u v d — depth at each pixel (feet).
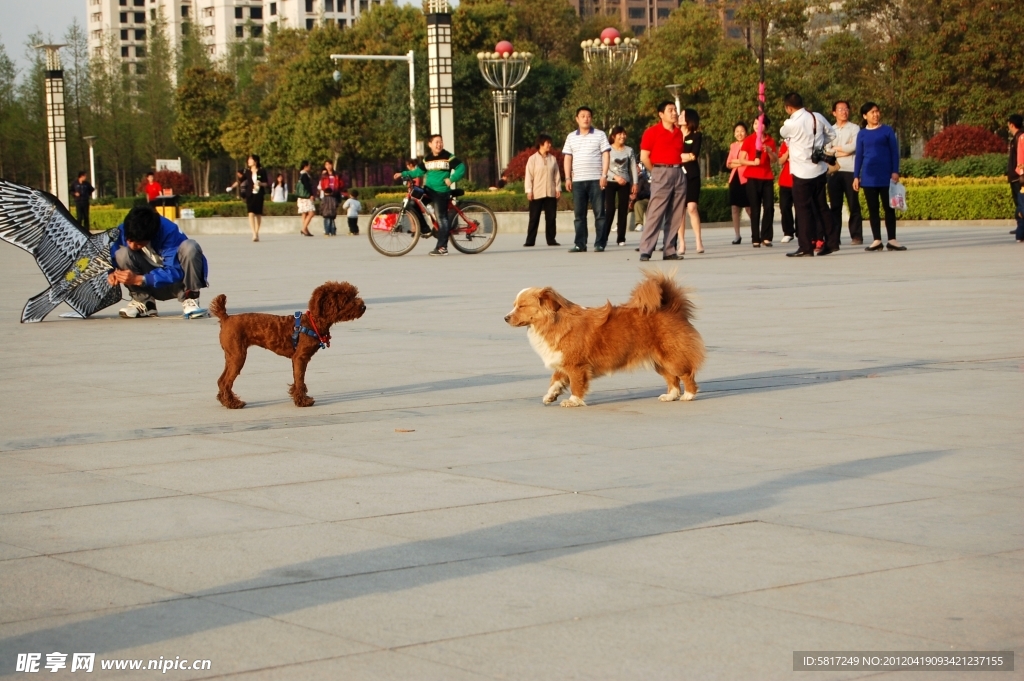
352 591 14.25
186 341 38.47
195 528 16.99
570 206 112.16
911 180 109.19
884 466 19.97
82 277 44.27
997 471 19.51
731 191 75.82
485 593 14.11
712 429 23.36
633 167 77.82
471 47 262.88
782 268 56.08
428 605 13.75
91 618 13.53
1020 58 159.22
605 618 13.24
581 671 11.86
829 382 28.02
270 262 74.64
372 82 254.47
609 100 198.18
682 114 67.26
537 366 31.48
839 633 12.78
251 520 17.37
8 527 17.21
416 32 265.13
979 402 25.14
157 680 11.85
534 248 79.05
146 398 28.19
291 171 302.45
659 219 62.44
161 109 288.92
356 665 12.08
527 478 19.58
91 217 166.81
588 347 25.82
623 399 27.12
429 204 75.36
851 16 182.50
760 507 17.63
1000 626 12.94
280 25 428.15
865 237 79.82
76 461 21.52
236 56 336.08
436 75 112.16
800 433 22.72
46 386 30.12
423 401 27.07
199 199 185.06
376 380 29.99
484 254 74.59
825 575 14.58
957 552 15.42
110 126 284.20
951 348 32.09
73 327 42.91
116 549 16.07
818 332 35.63
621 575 14.69
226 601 13.98
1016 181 69.41
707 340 34.78
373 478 19.75
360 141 248.93
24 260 90.84
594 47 199.11
